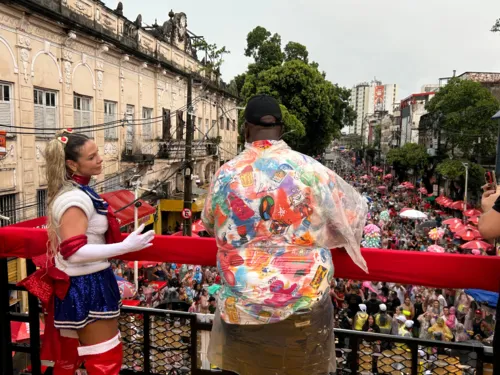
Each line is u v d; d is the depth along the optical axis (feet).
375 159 248.73
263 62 114.93
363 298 32.27
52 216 6.40
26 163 36.99
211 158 91.09
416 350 7.20
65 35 40.96
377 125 265.75
